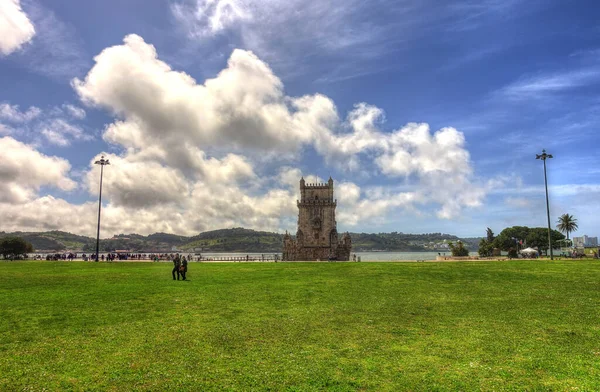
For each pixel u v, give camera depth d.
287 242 132.88
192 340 18.42
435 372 14.53
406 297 30.33
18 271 53.69
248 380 13.78
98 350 16.86
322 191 134.50
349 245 134.00
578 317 23.12
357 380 13.80
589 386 13.16
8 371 14.41
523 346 17.55
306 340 18.52
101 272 52.06
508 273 46.03
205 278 44.00
